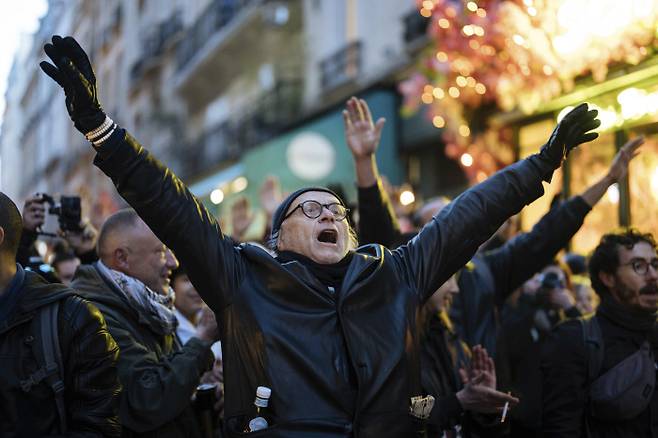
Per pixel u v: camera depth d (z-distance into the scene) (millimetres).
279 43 17422
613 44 5051
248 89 19594
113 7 25672
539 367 3377
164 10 25578
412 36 11680
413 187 11891
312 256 2602
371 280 2488
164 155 23594
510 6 5703
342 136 12383
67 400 2322
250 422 2330
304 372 2336
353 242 2953
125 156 2352
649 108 5125
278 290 2443
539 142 6531
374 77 12672
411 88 9156
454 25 6777
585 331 3240
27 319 2279
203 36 20688
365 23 13820
